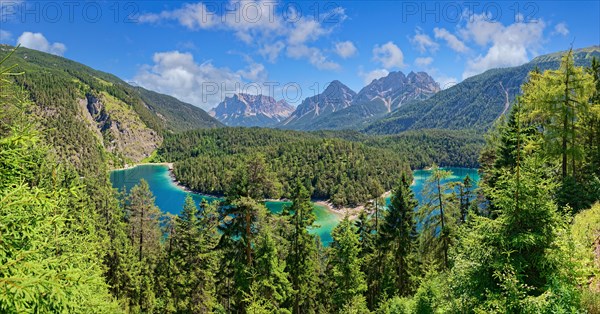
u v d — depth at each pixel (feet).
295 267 99.04
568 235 29.50
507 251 29.50
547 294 26.61
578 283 29.45
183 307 111.86
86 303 27.35
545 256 28.71
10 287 18.02
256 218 80.69
